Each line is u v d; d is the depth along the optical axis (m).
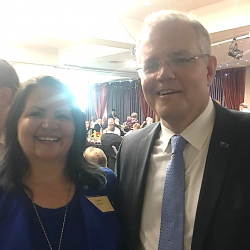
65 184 1.36
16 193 1.26
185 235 1.12
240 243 1.03
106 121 12.48
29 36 7.15
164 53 1.15
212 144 1.14
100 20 5.96
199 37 1.17
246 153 1.09
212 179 1.10
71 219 1.29
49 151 1.24
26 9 5.26
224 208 1.06
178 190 1.16
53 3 5.42
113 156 6.02
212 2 5.67
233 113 1.22
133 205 1.30
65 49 8.95
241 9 5.34
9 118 1.28
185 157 1.20
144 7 5.84
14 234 1.18
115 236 1.34
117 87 14.31
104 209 1.36
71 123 1.30
